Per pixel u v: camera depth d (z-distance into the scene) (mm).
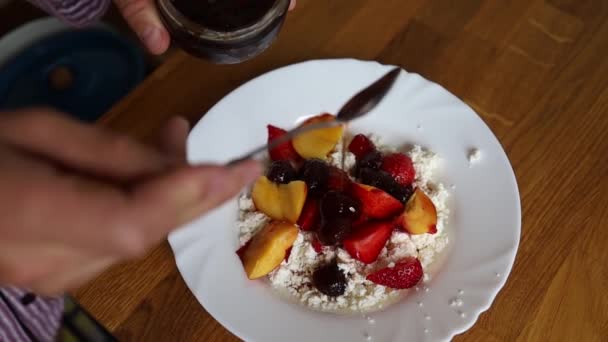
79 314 401
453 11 514
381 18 508
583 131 460
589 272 404
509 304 393
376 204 409
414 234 410
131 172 195
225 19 362
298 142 446
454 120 444
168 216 187
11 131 187
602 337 382
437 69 486
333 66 458
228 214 414
